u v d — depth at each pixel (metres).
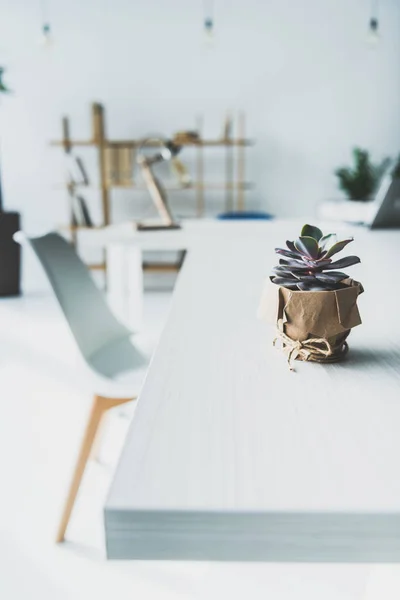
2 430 2.49
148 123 6.17
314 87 6.07
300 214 6.31
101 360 1.73
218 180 6.27
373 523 0.47
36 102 6.13
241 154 6.20
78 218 5.31
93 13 5.96
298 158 6.22
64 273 1.69
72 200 5.72
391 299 1.21
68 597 1.48
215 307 1.19
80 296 1.74
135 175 6.13
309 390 0.72
